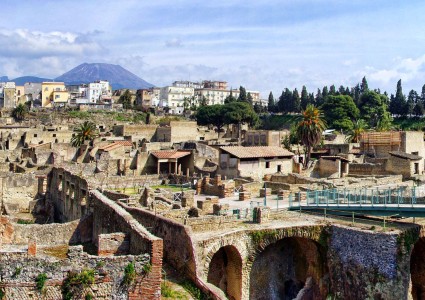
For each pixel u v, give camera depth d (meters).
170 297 31.16
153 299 27.42
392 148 103.19
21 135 144.00
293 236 44.38
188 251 35.06
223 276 44.72
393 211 46.25
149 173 103.00
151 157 103.44
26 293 25.61
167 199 58.47
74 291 26.09
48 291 25.84
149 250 27.94
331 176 87.19
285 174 81.62
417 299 50.00
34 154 110.69
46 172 81.94
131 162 102.00
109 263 26.83
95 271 26.55
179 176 85.75
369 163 93.44
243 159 85.06
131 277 26.97
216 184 69.12
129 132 151.88
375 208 47.25
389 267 41.50
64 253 37.78
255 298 46.69
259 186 69.62
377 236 42.19
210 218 43.72
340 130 182.88
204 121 192.38
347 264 43.84
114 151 110.88
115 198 57.66
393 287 41.31
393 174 87.06
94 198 47.19
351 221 47.31
